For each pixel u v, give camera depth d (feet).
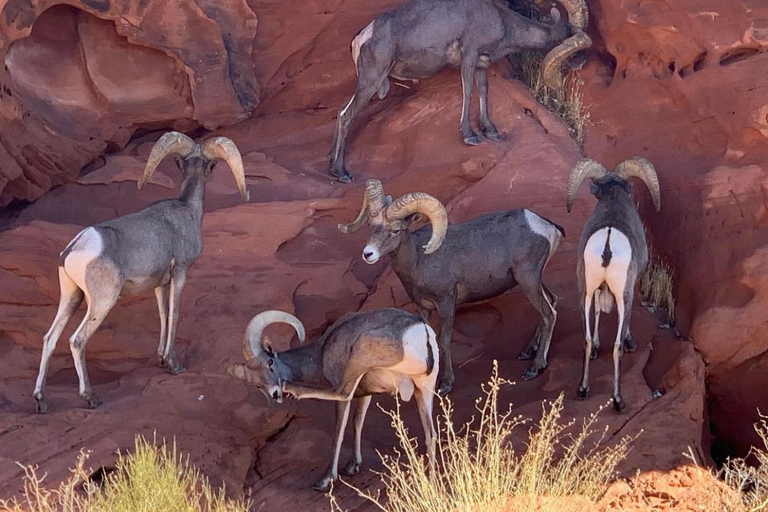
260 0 66.74
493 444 38.68
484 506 36.52
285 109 69.21
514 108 63.93
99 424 44.91
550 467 41.78
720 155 58.39
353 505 41.45
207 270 55.98
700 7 59.06
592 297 47.47
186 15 63.10
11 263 53.47
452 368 52.44
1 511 38.32
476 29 60.34
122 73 64.23
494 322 55.98
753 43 56.80
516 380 50.98
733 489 41.14
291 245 58.59
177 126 66.49
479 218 51.13
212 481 42.42
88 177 62.18
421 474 38.04
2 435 43.83
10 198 59.52
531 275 50.44
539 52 68.64
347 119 62.03
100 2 60.70
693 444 43.86
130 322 53.42
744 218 54.85
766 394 51.85
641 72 64.03
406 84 67.67
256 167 63.36
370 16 67.87
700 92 59.11
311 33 67.82
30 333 52.60
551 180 58.18
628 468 41.81
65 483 40.14
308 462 45.42
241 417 47.16
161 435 44.52
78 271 44.75
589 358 46.98
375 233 45.98
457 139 62.23
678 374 48.52
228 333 52.70
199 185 50.31
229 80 65.26
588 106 66.33
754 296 52.01
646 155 62.03
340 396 41.42
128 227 46.52
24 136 57.93
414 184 61.87
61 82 63.10
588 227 48.26
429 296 49.78
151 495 36.86
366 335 40.86
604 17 65.16
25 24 56.75
